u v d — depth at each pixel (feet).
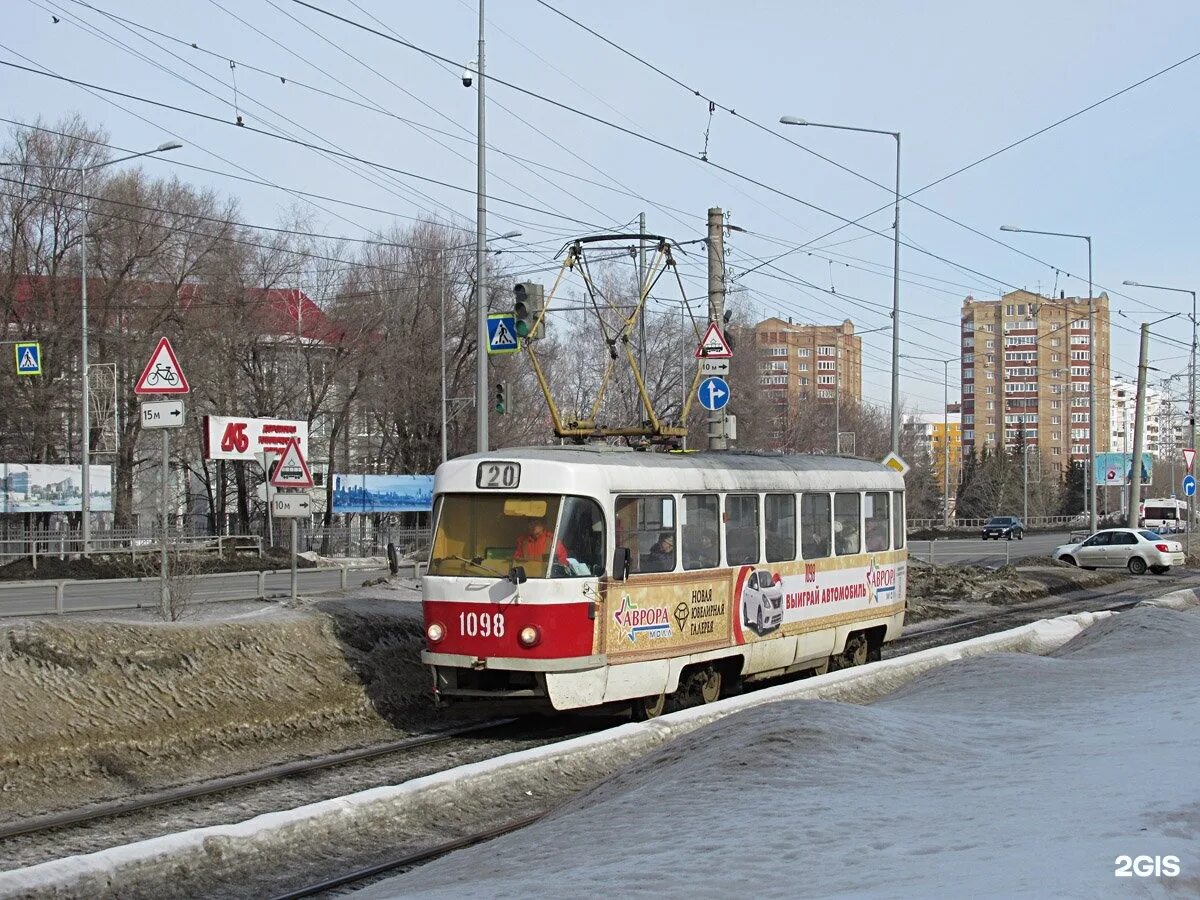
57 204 150.10
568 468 43.19
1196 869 16.57
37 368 117.50
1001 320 449.89
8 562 120.37
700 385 70.54
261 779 36.63
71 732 38.17
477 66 73.10
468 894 20.68
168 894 25.00
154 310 158.30
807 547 55.47
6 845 29.48
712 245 70.74
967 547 195.62
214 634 46.01
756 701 43.42
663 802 26.96
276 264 167.73
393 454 186.29
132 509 164.66
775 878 18.95
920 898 16.16
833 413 278.67
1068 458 438.81
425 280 170.60
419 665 51.70
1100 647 55.77
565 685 42.09
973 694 43.32
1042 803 22.70
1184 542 180.24
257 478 176.04
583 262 62.85
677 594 46.73
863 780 27.40
